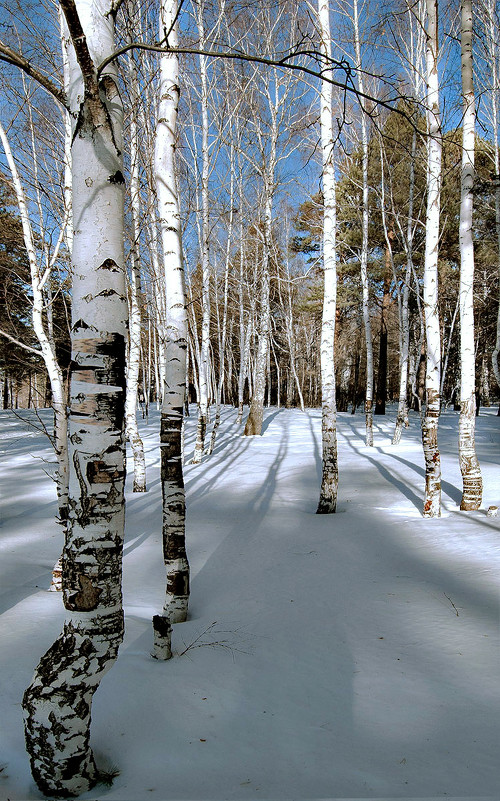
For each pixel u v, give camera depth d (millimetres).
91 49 2602
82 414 2531
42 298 6773
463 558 6301
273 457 16250
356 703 3352
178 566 4836
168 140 5281
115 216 2639
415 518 8562
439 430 20469
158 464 15961
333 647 4164
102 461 2521
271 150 18344
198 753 2828
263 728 3074
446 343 32094
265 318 21156
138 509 10102
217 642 4281
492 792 2432
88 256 2588
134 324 11609
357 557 6582
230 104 16547
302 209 26234
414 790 2459
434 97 8359
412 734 2996
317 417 27328
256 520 8852
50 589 5648
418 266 21922
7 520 9312
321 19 8922
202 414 15859
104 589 2508
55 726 2430
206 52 2436
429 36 8281
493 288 20938
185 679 3650
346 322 32531
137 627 4609
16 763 2689
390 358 46844
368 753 2816
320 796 2416
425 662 3865
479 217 18156
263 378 21359
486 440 17516
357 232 23328
